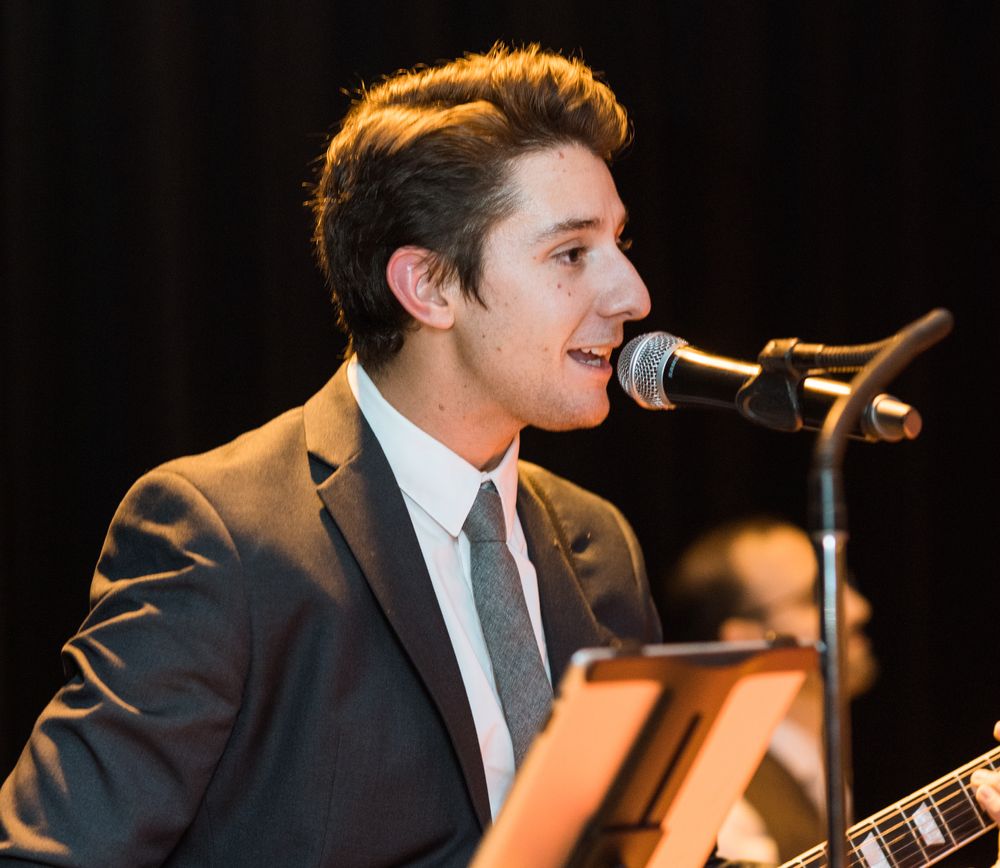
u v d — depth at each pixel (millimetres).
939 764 10758
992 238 10734
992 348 10719
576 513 6250
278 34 8891
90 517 8484
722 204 10117
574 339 5254
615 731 3158
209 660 4758
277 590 4938
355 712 4945
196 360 8695
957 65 10766
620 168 9805
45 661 8375
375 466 5332
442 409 5422
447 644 5125
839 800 3404
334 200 5605
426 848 4996
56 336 8453
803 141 10383
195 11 8719
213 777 4891
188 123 8641
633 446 9883
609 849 3367
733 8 10109
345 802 4867
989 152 10734
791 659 3336
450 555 5441
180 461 5344
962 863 10344
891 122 10594
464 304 5273
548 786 3176
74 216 8477
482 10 9391
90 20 8500
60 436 8461
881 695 10562
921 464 10633
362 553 5109
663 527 9875
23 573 8328
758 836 7836
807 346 4184
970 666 10773
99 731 4648
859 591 10617
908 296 10578
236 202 8867
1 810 4680
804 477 10297
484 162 5230
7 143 8258
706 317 10109
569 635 5684
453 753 5062
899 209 10578
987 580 10781
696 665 3137
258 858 4848
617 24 9789
